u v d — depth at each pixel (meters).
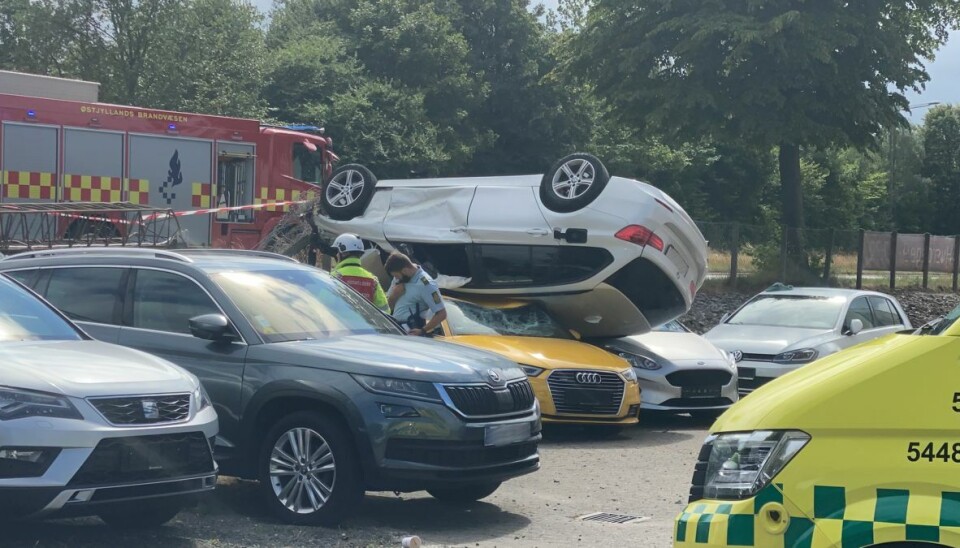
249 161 20.31
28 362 6.18
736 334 15.12
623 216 12.35
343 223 13.67
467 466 7.11
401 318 10.65
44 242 14.60
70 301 8.09
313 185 20.88
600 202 12.42
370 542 6.75
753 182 71.25
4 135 17.64
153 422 6.24
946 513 3.75
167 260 7.96
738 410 4.25
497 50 59.75
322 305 8.15
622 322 13.27
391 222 13.39
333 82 49.78
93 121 18.45
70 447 5.85
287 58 48.69
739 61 29.78
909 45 31.83
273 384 7.21
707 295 26.55
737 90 31.48
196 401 6.58
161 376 6.50
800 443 3.99
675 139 33.00
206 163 19.75
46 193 18.02
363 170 13.78
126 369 6.43
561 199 12.46
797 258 29.17
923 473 3.81
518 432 7.52
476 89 56.81
